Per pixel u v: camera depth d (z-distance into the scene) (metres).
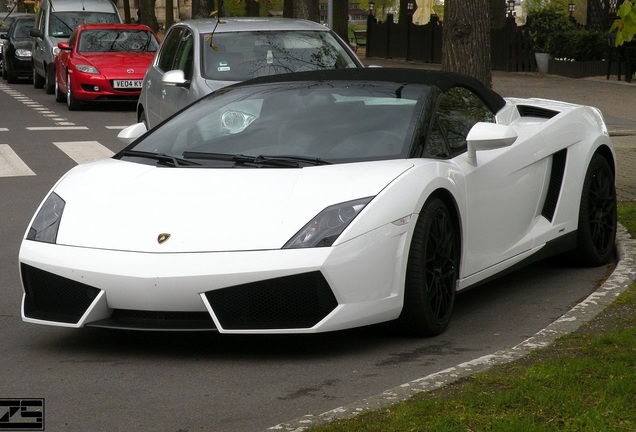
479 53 15.38
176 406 5.87
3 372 6.57
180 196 6.96
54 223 7.05
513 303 8.28
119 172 7.49
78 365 6.70
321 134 7.68
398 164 7.19
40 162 17.48
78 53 28.06
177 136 8.02
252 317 6.53
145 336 7.36
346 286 6.54
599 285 8.87
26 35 39.41
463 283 7.64
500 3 39.91
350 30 66.31
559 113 9.22
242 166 7.35
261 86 8.52
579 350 6.40
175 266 6.47
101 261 6.62
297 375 6.41
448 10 15.42
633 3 8.18
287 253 6.45
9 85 38.16
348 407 5.46
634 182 14.34
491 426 5.07
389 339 7.20
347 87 8.25
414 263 6.95
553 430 4.99
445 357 6.77
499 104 8.83
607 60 33.19
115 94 26.86
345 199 6.76
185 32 15.45
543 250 8.74
